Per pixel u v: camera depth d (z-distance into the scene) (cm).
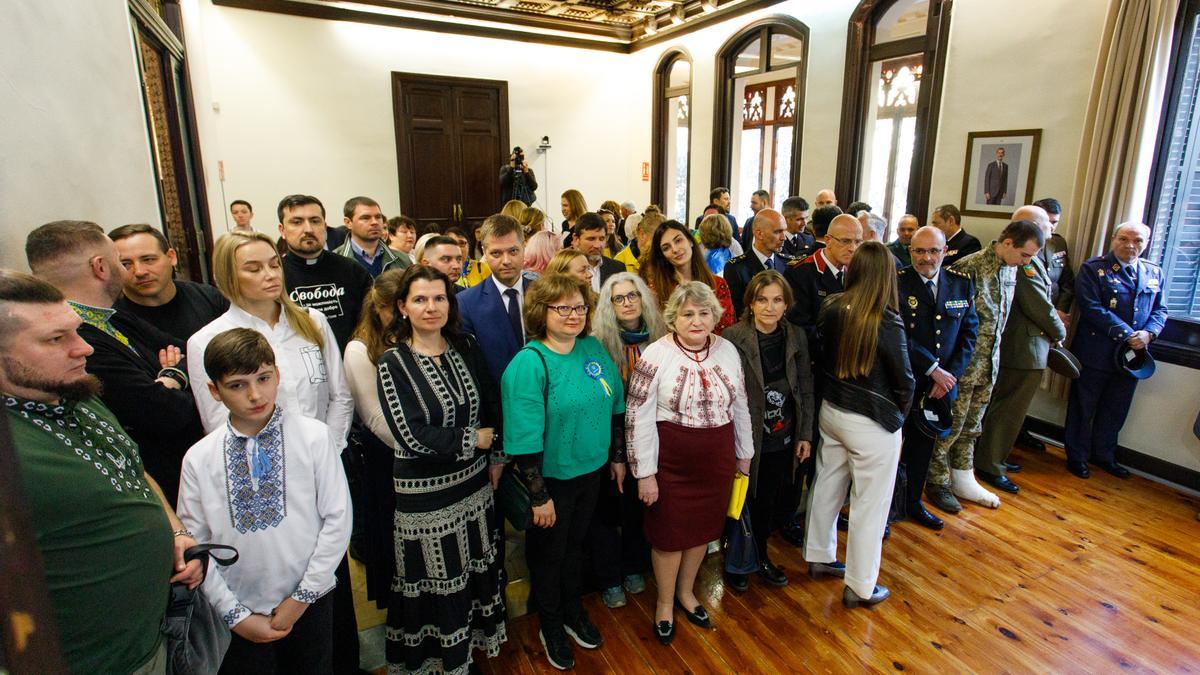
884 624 233
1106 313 329
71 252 137
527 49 817
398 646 188
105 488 104
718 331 273
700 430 209
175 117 455
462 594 180
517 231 226
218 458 134
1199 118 332
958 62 439
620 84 890
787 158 883
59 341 96
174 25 493
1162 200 348
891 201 643
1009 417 330
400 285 172
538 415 186
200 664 128
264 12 668
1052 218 364
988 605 243
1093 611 240
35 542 31
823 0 580
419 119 766
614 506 236
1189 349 328
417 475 172
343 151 731
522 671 210
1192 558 273
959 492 327
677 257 265
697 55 749
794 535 288
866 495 230
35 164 157
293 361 173
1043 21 386
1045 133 390
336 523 145
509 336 227
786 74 761
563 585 217
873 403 222
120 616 107
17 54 150
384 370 168
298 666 154
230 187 678
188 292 197
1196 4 321
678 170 866
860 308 219
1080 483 344
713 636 227
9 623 27
